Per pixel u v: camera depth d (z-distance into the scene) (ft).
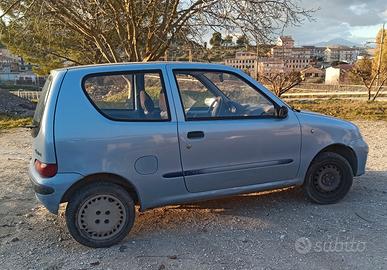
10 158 26.50
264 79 69.31
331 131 15.47
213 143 13.64
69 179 12.10
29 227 14.49
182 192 13.61
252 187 14.56
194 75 13.96
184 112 13.53
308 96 98.63
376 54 157.38
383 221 14.06
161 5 44.11
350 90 127.85
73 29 45.50
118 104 12.96
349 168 15.76
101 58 58.59
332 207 15.51
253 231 13.48
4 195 18.31
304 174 15.33
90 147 12.27
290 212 15.07
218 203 16.21
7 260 11.93
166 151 13.08
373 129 36.14
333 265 11.09
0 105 60.03
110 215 12.70
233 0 39.86
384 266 10.98
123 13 43.32
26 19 40.55
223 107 14.16
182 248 12.39
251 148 14.20
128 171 12.73
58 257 12.07
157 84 13.52
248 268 11.03
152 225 14.23
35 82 203.62
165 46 45.62
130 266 11.37
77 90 12.55
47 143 11.97
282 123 14.65
